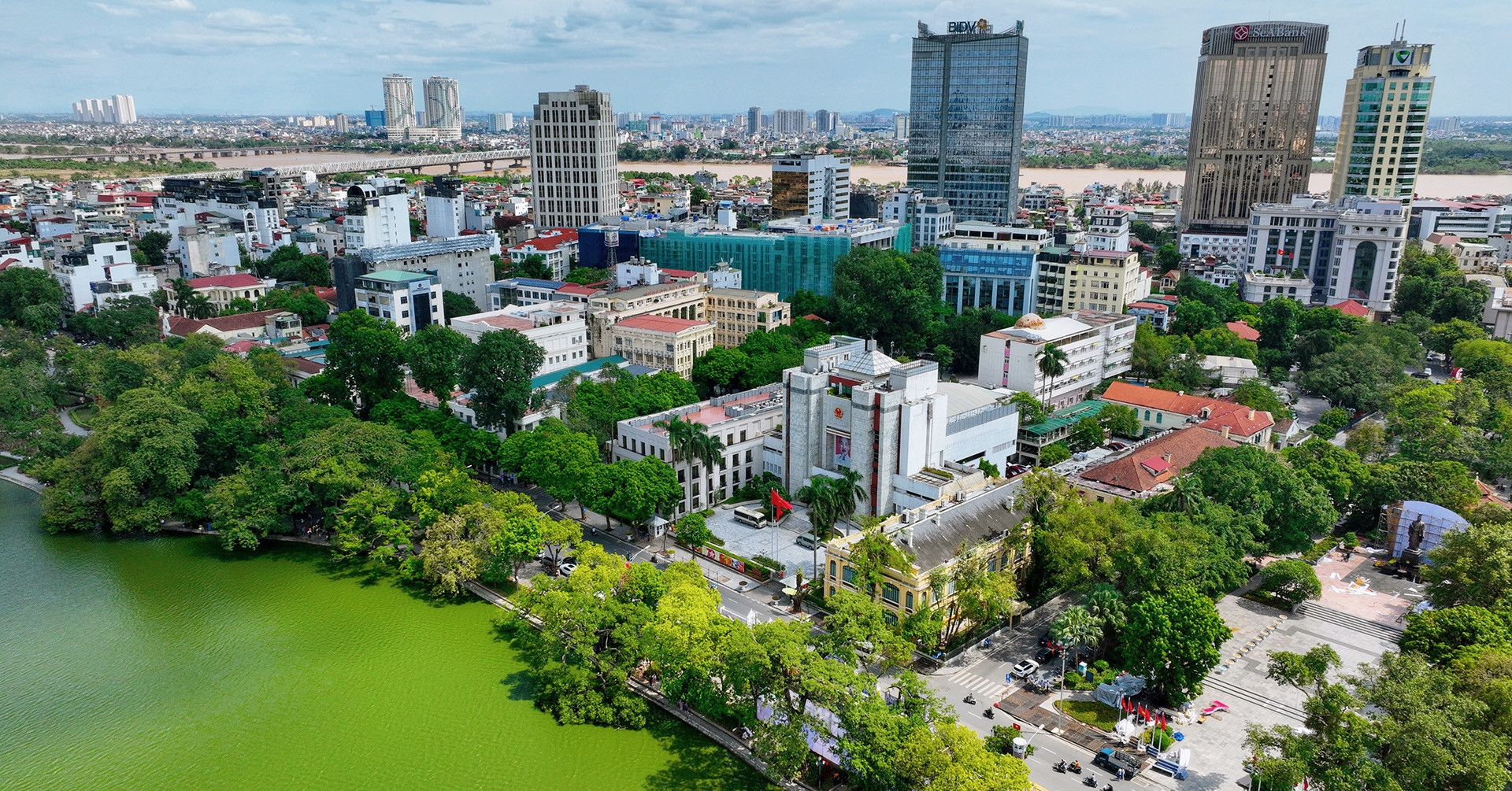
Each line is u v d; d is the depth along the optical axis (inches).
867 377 7337.6
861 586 5595.5
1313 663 4288.9
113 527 7509.8
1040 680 5246.1
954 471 7313.0
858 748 4138.8
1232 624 5876.0
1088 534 5556.1
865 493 7253.9
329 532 7534.5
